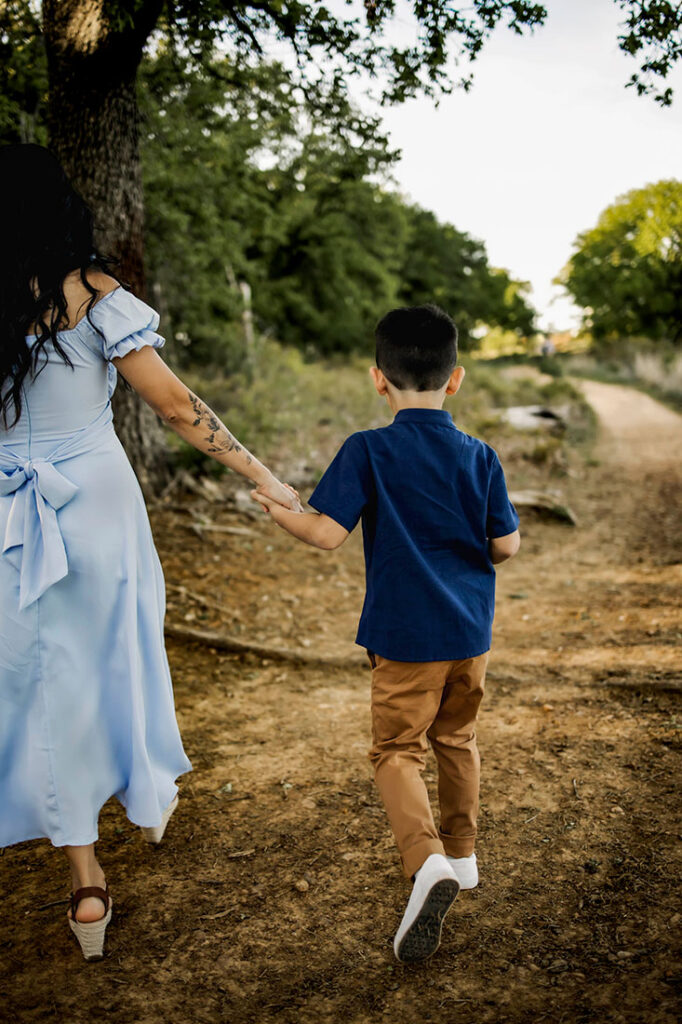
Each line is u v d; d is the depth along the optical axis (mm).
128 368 1958
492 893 2279
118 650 2018
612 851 2451
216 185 10812
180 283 14219
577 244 49406
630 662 4223
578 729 3383
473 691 2115
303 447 11133
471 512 2068
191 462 8016
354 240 25828
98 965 2018
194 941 2115
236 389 13852
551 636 4980
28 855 2568
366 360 25016
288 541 7176
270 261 25188
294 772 3102
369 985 1938
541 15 4004
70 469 1935
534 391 21391
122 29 4430
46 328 1855
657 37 3770
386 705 2059
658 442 15492
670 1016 1743
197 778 3064
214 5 4562
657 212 39844
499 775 3004
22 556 1885
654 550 7527
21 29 5496
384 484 2041
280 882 2383
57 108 5441
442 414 2131
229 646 4578
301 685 4148
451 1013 1831
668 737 3205
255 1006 1876
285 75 5332
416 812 1908
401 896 2303
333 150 7758
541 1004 1838
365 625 2061
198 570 6051
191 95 6785
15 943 2111
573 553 7730
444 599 1997
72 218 1926
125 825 2723
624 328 47406
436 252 43438
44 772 1924
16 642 1896
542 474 11922
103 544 1957
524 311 69938
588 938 2057
